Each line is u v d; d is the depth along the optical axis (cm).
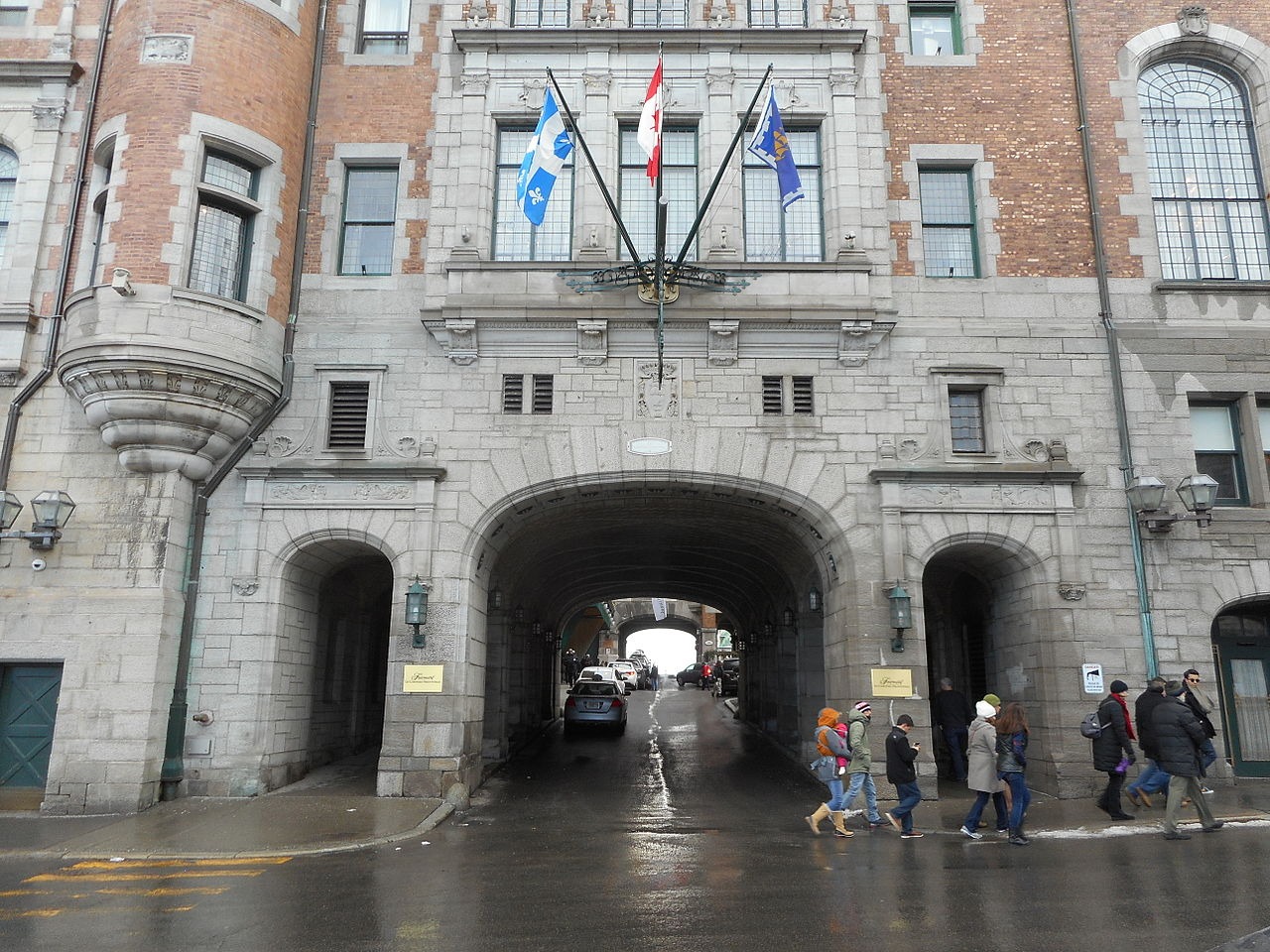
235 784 1392
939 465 1509
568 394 1533
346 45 1695
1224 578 1478
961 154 1644
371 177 1659
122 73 1488
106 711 1334
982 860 973
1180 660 1447
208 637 1437
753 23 1719
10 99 1596
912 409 1537
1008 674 1605
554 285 1549
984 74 1681
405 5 1750
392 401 1534
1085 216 1622
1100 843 1059
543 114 1418
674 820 1288
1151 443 1533
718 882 883
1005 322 1574
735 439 1520
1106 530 1495
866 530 1488
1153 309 1586
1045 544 1482
